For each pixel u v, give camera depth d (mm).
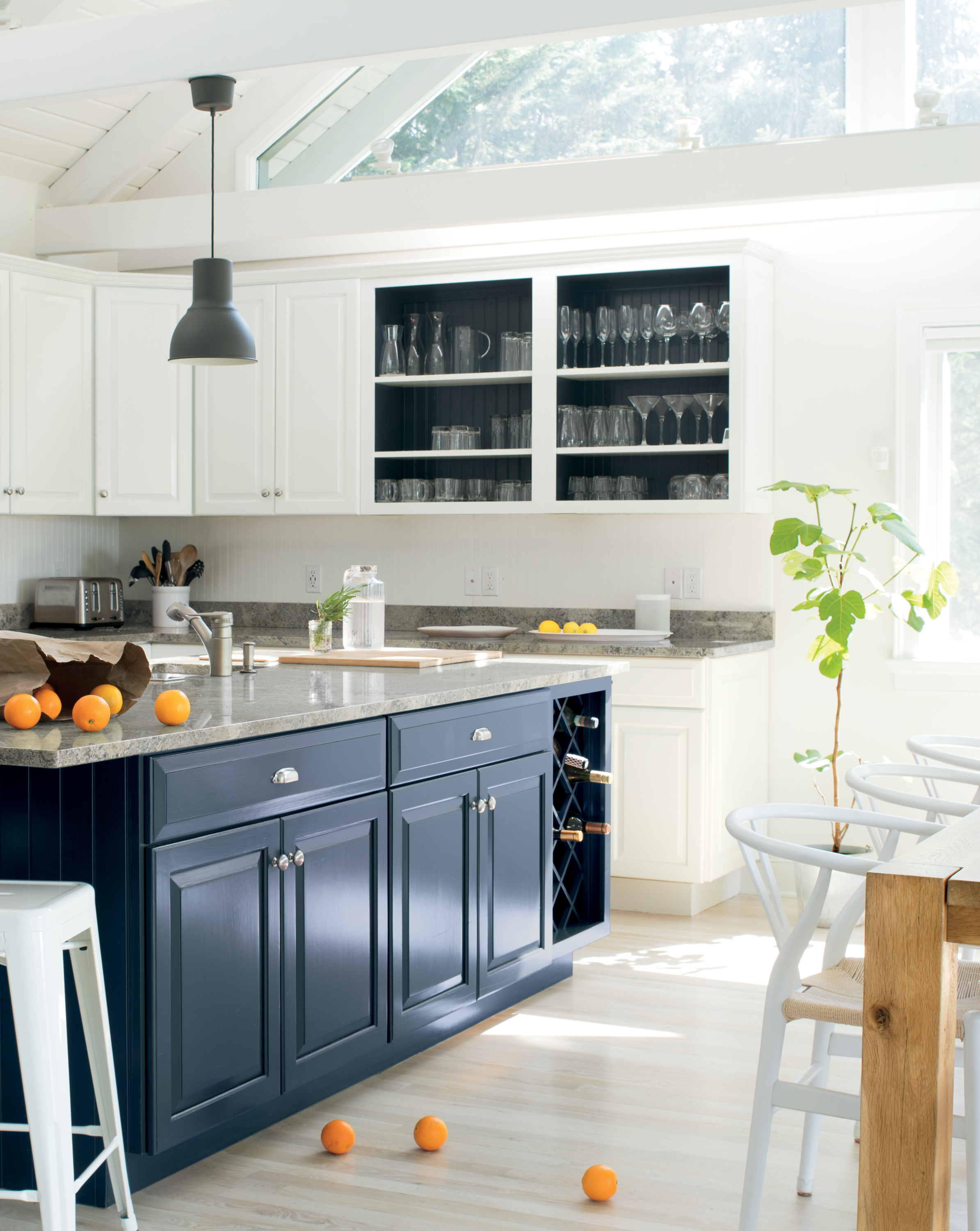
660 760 4383
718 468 4809
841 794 4707
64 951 2242
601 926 3865
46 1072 1923
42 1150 1921
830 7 3131
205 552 5727
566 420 4820
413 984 2975
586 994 3588
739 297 4527
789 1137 2674
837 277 4691
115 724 2418
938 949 1359
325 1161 2529
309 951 2643
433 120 5199
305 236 4934
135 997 2252
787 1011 1985
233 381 5223
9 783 2324
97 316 5160
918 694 4605
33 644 2432
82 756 2096
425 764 2984
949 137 4113
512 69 5086
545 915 3521
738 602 4875
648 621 4754
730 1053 3133
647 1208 2344
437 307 5191
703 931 4254
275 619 5621
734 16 3182
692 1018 3387
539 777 3479
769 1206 2361
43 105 3879
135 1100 2260
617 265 4680
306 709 2650
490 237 5141
